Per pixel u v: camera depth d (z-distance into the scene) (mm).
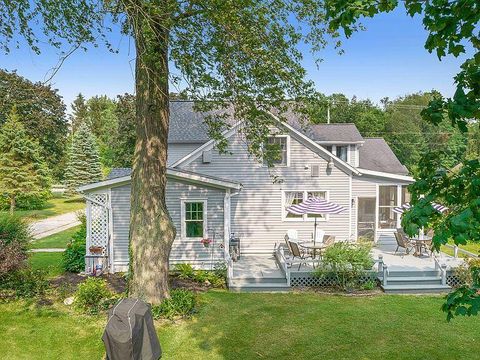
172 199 16641
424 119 4113
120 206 16391
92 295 11844
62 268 16672
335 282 14859
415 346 9992
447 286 14539
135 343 6520
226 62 10539
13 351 9352
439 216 3727
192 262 16688
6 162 36656
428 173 4270
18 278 12953
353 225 20578
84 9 9250
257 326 11023
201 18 9398
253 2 9031
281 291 14359
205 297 13227
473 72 3596
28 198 38625
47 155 50438
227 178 19141
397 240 18531
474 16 3424
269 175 19234
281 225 19391
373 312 12273
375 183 20531
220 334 10461
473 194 3525
